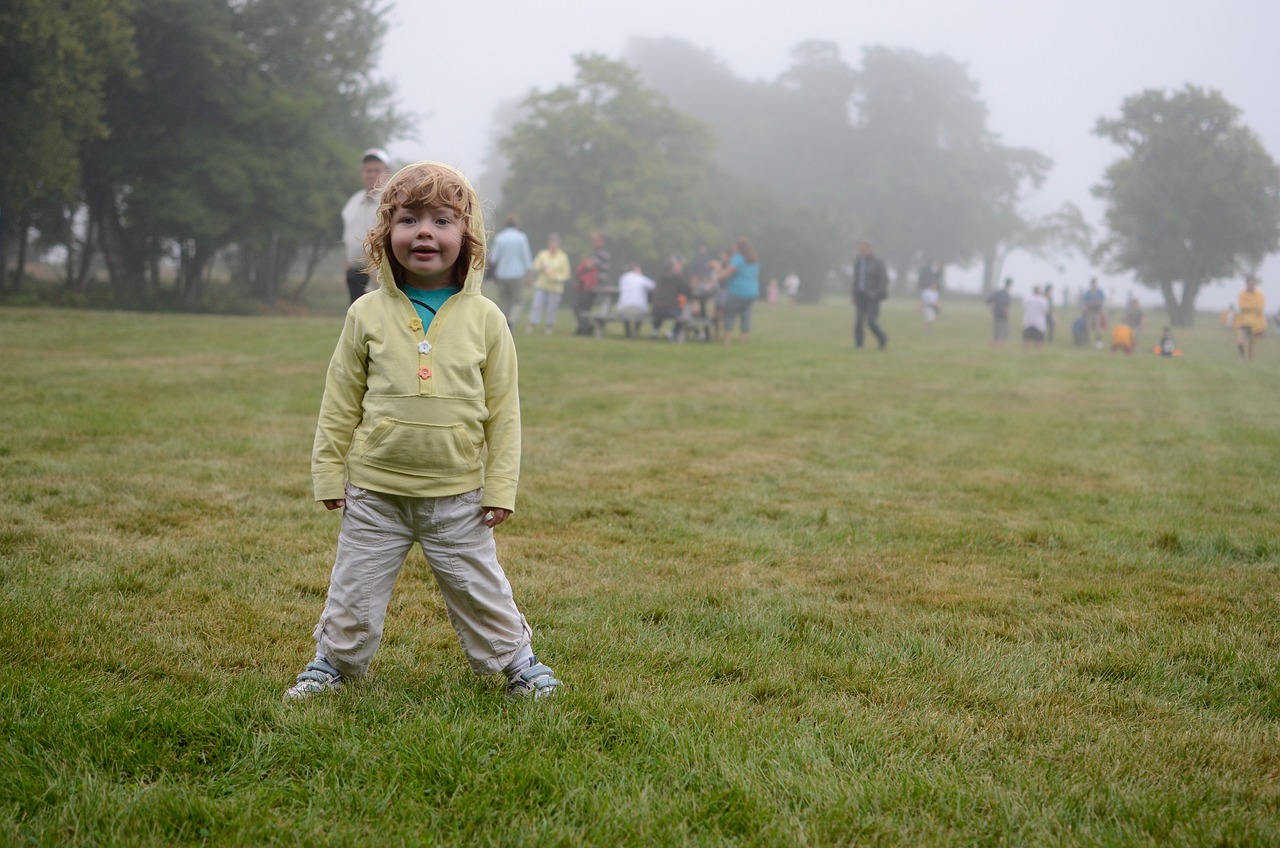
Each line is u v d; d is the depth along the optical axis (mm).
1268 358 25125
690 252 54938
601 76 56344
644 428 8195
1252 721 2895
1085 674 3256
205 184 32875
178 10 30172
